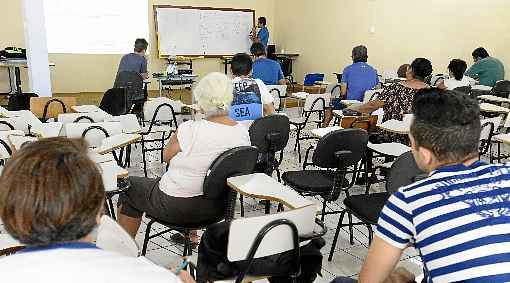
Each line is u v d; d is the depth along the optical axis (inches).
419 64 140.7
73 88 362.0
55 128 115.5
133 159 183.2
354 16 354.9
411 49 315.3
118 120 146.2
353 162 106.2
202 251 71.5
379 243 45.7
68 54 354.6
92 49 363.3
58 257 28.5
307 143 216.7
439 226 41.7
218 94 87.0
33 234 29.1
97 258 29.5
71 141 32.9
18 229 29.2
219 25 407.2
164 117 172.4
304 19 407.5
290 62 415.8
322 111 222.5
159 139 169.9
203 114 91.5
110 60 371.9
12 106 188.5
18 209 28.8
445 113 45.7
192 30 394.9
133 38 376.5
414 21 310.2
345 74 216.5
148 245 110.4
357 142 103.9
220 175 85.1
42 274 27.5
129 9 370.3
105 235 52.5
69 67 357.1
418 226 42.8
